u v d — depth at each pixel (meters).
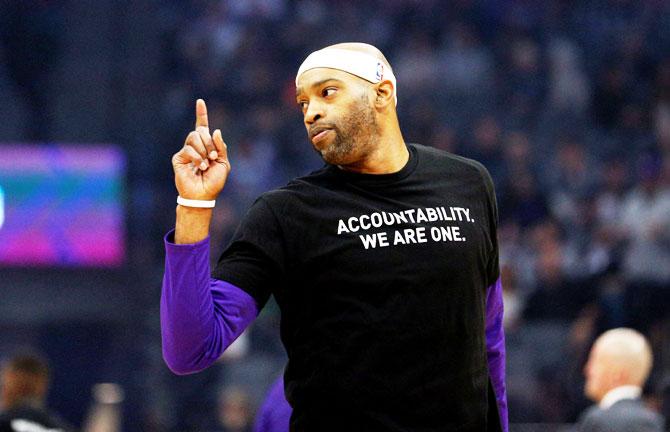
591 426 9.48
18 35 22.94
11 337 20.66
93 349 20.75
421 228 4.59
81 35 23.19
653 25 27.25
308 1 26.17
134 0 23.48
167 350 4.39
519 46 25.94
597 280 19.86
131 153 22.39
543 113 25.25
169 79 24.53
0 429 9.44
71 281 20.83
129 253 21.20
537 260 20.48
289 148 23.69
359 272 4.50
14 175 20.95
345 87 4.62
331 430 4.48
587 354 18.27
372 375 4.43
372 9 26.27
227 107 24.22
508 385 18.80
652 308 18.73
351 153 4.62
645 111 25.28
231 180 22.78
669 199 20.94
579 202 22.67
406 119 24.00
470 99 25.06
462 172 4.88
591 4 27.11
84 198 21.06
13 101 22.67
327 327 4.51
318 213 4.57
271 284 4.59
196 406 18.62
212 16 25.56
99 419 15.09
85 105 22.69
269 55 25.23
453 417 4.52
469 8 26.28
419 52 25.30
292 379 4.64
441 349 4.51
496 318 5.11
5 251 20.77
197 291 4.29
